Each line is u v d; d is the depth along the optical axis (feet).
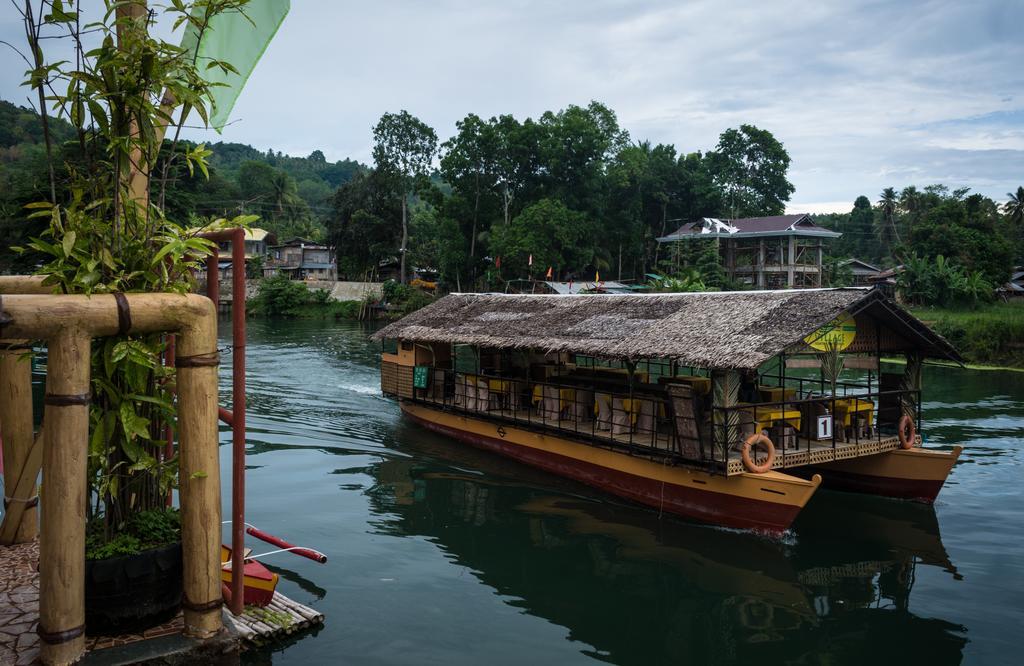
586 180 179.63
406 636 25.77
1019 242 207.51
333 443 55.06
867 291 37.91
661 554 34.65
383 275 226.79
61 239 17.29
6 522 22.94
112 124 16.98
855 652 25.72
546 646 25.66
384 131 203.31
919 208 226.17
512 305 60.23
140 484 18.26
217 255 20.07
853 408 41.78
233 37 20.30
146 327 15.71
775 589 30.96
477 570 32.32
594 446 43.37
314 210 366.63
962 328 114.01
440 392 62.08
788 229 178.40
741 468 36.06
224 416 20.59
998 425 62.64
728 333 38.22
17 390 22.85
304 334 141.59
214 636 16.85
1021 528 38.27
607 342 43.45
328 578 30.66
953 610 28.99
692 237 190.19
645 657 25.09
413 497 42.65
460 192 183.62
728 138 242.58
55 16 15.72
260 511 39.04
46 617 14.98
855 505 42.37
